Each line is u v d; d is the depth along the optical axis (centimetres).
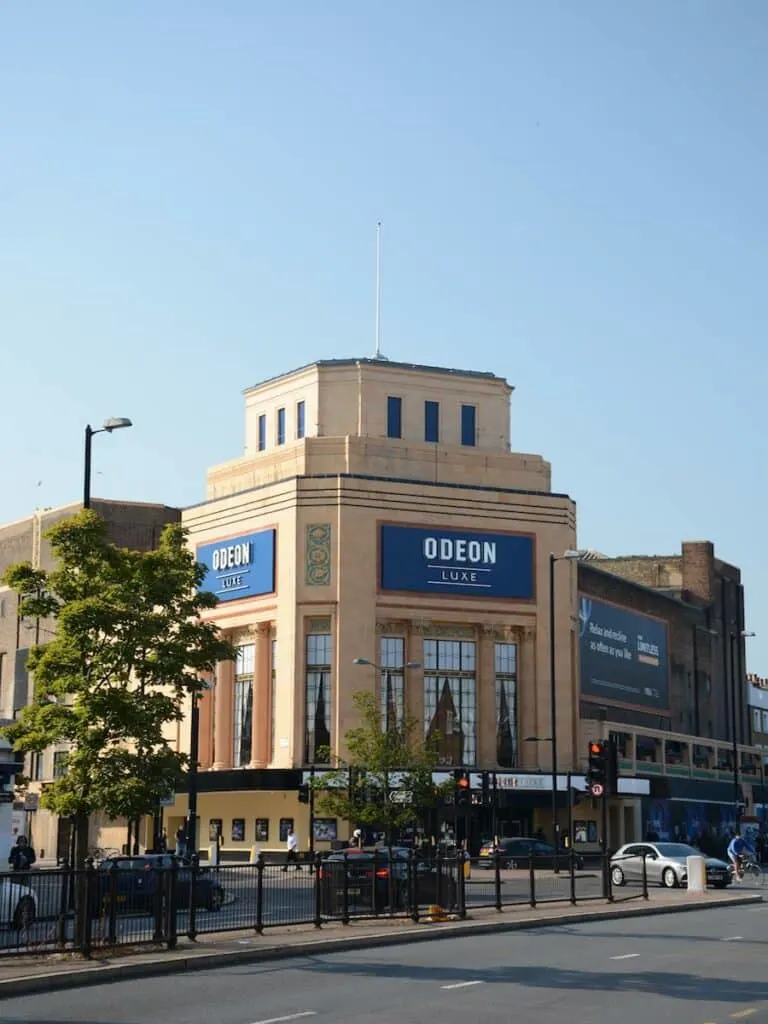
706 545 10800
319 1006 1959
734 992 2114
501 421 8050
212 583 7744
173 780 2895
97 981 2280
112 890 2600
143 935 2645
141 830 7856
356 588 7250
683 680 10081
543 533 7688
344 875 3244
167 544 3052
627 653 9050
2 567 9300
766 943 2945
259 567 7475
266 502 7512
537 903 3953
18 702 8731
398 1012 1894
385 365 7844
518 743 7512
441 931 3138
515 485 7806
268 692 7381
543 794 7400
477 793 6488
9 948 2392
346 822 7025
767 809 10700
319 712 7188
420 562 7388
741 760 10362
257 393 8244
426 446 7675
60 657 2830
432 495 7475
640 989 2150
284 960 2625
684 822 8962
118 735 2870
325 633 7262
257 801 7331
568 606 7700
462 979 2291
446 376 7956
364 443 7562
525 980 2273
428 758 6412
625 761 8031
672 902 4169
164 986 2220
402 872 3369
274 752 7256
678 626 10081
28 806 7444
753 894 4728
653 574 10875
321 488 7325
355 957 2675
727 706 11012
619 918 3750
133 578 2966
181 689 2983
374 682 7206
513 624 7531
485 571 7512
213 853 7212
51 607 2952
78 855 2861
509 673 7562
